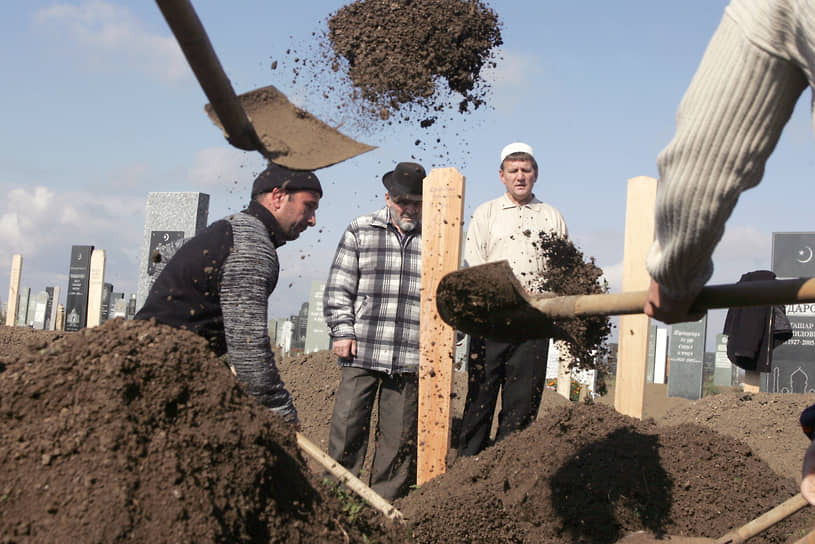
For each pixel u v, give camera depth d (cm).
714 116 146
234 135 222
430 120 335
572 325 381
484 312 247
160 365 202
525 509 390
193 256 290
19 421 189
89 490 174
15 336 1235
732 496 385
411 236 501
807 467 200
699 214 153
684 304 187
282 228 312
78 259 1670
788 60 140
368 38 325
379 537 271
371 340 488
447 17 330
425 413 444
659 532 378
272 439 221
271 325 1888
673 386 1363
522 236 520
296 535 209
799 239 1133
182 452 191
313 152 233
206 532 178
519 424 494
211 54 199
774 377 1112
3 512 171
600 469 396
